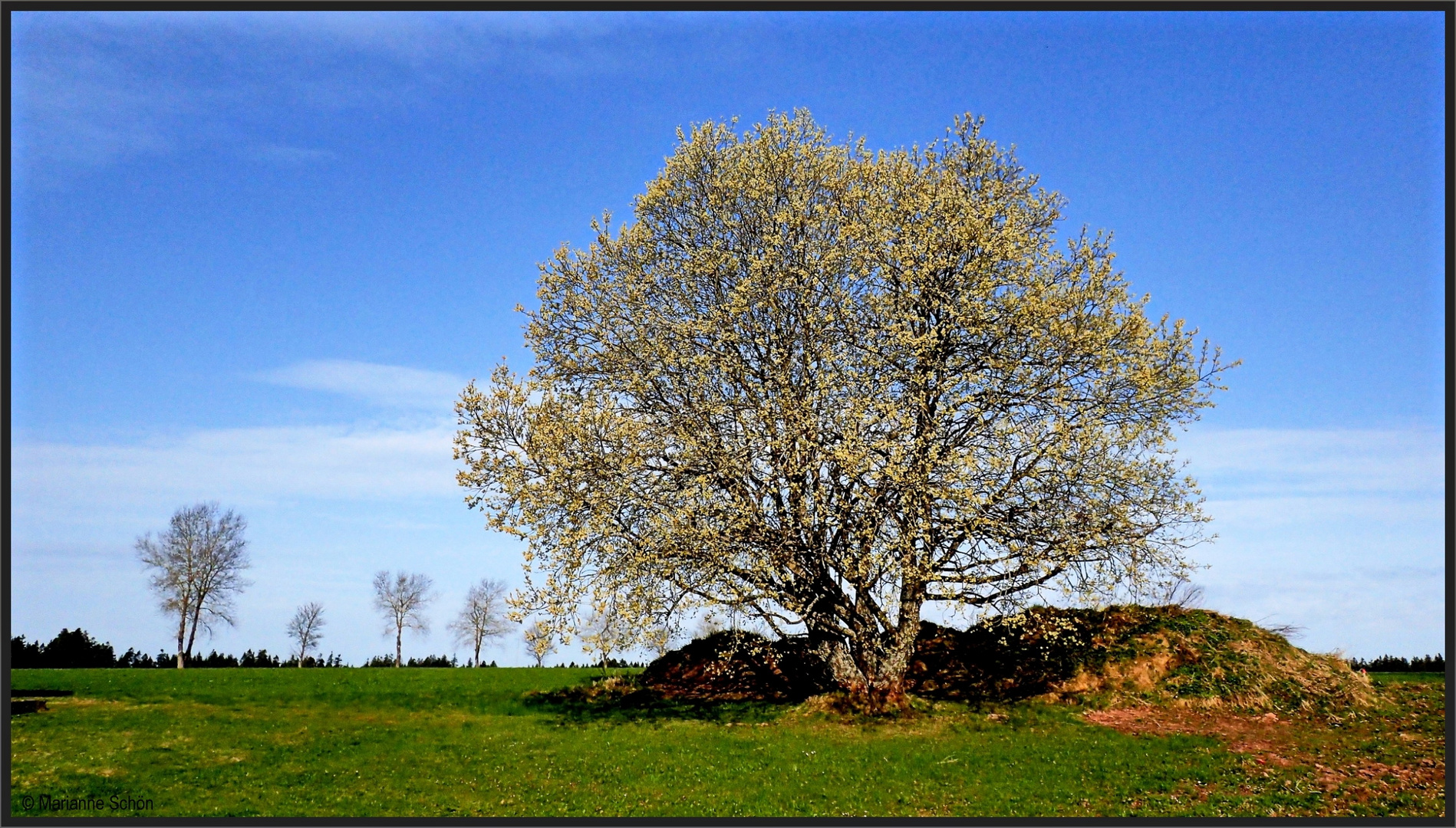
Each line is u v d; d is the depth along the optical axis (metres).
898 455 25.02
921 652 32.34
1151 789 20.59
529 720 29.02
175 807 19.98
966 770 22.19
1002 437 26.20
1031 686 29.08
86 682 39.03
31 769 22.48
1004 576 26.14
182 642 67.56
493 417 28.27
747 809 20.00
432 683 39.44
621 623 25.94
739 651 32.00
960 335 27.58
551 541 26.94
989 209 28.11
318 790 21.47
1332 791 19.97
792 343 28.19
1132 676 28.41
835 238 28.95
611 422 27.22
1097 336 25.88
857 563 25.67
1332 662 29.06
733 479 26.84
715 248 29.20
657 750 24.53
